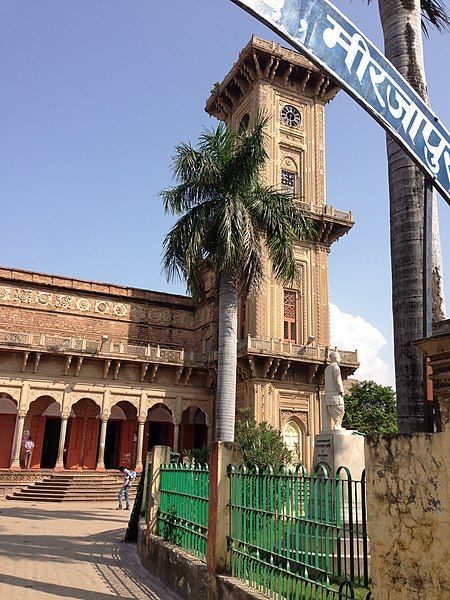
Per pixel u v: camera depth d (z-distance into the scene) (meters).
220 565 6.84
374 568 4.02
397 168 7.78
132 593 8.20
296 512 5.52
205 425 37.59
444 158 5.77
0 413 32.41
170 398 33.84
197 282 17.80
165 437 36.94
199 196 18.06
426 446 3.73
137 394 33.00
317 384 32.03
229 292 17.70
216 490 7.11
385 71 5.33
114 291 37.25
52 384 31.09
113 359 32.19
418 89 7.90
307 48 4.69
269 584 5.77
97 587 8.55
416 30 8.26
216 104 39.91
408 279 7.34
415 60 8.07
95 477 29.33
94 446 34.31
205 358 34.97
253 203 18.12
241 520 6.68
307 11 4.72
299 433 30.94
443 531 3.54
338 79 4.88
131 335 37.09
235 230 17.16
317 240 34.34
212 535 7.05
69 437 33.94
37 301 34.88
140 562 10.83
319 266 34.03
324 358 31.61
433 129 5.72
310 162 36.19
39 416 33.06
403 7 8.33
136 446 35.25
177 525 9.03
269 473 6.16
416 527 3.73
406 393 7.00
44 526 16.64
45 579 8.98
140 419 32.66
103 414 31.83
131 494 28.34
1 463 31.73
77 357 31.66
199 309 38.78
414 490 3.78
